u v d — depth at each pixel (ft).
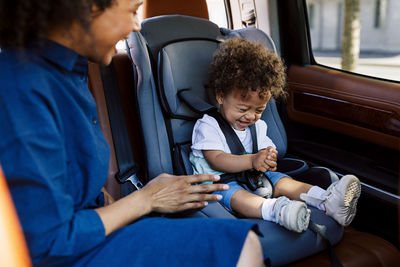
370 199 4.82
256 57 4.64
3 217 2.41
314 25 6.66
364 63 7.95
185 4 5.72
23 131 2.35
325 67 6.29
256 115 4.78
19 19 2.42
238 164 4.61
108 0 2.67
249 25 7.04
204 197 3.76
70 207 2.61
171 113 4.87
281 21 6.56
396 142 5.07
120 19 2.85
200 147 4.81
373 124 5.32
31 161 2.36
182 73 5.10
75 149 2.86
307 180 4.97
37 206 2.43
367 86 5.38
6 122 2.35
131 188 4.93
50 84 2.66
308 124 6.36
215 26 5.71
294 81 6.49
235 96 4.61
